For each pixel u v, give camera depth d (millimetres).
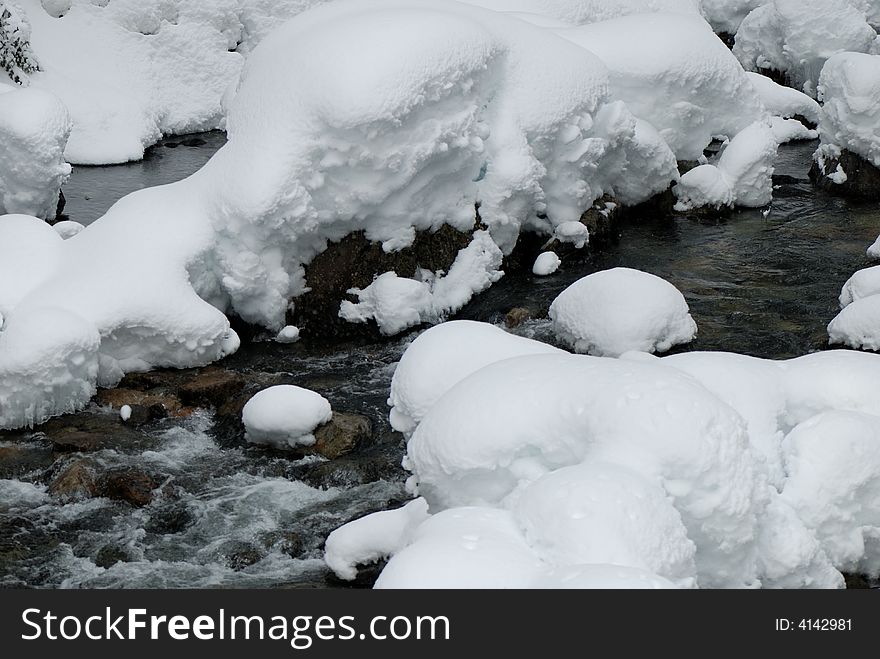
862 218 12773
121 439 8156
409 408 6758
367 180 10055
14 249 9375
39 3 17281
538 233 11766
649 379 5465
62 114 12055
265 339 10086
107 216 9961
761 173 13109
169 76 17703
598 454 5289
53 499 7402
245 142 10070
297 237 10008
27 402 8328
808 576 5578
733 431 5324
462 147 10438
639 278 9297
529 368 5828
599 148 11797
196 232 9773
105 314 8969
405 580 4582
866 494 5828
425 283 10500
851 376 6438
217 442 8172
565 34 13297
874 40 18391
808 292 10484
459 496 5738
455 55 10375
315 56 10133
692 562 4914
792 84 18953
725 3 21125
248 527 7051
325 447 7895
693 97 13305
